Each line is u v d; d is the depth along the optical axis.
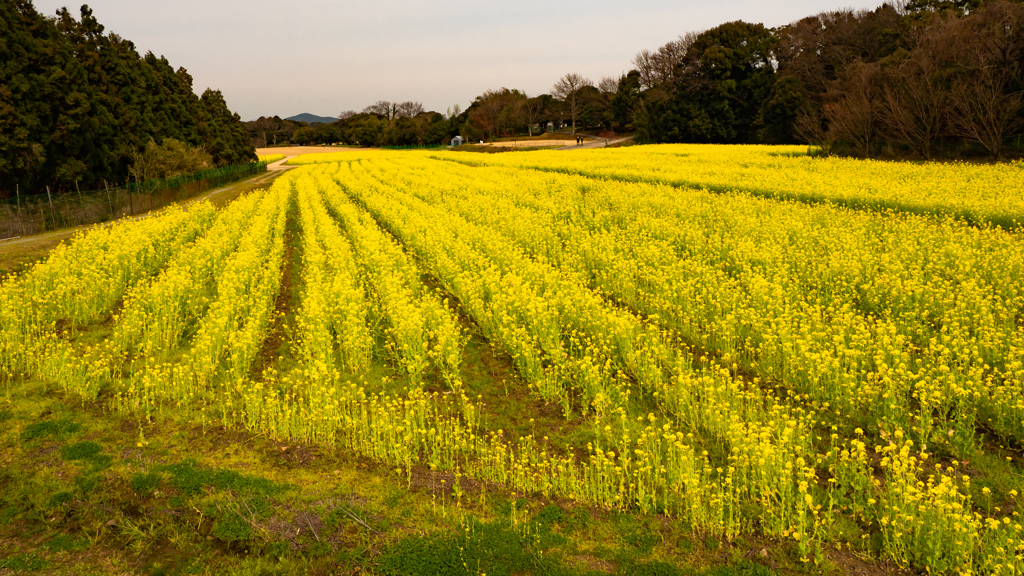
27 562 5.17
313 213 25.30
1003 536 4.95
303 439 7.27
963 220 17.19
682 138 72.50
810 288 12.52
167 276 14.01
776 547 5.27
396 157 65.25
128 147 38.03
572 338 9.59
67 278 12.91
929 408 7.06
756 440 6.69
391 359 9.94
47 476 6.45
